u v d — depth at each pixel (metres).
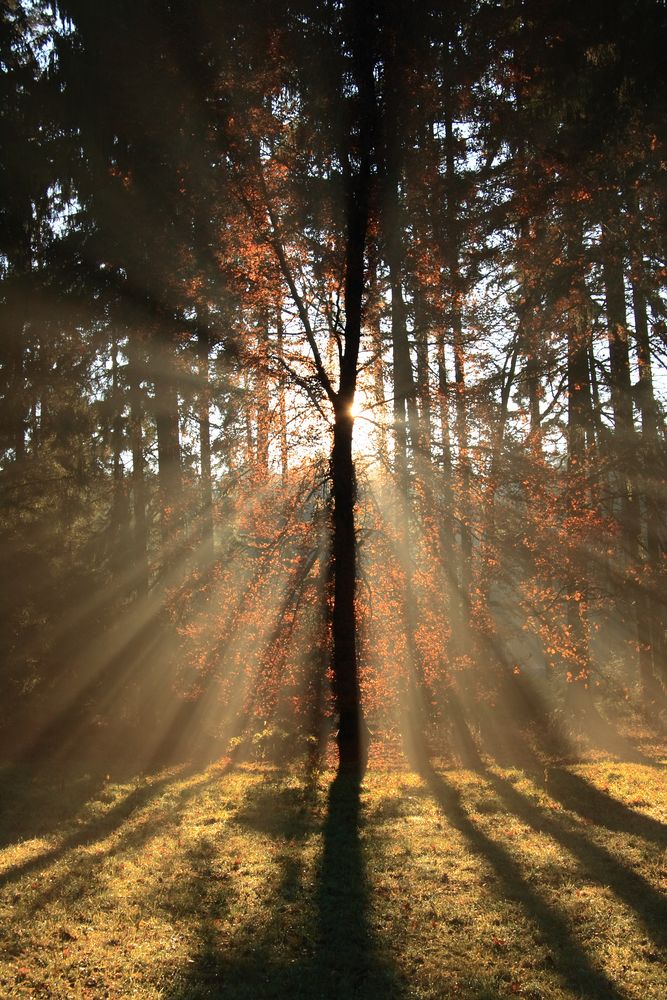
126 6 12.95
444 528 16.81
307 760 14.28
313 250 14.06
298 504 15.33
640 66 13.01
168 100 13.05
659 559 19.98
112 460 20.89
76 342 18.28
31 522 17.33
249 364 14.73
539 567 17.06
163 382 17.92
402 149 13.34
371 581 15.86
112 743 16.47
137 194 14.54
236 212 13.85
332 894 6.98
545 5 12.80
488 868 7.60
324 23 12.36
